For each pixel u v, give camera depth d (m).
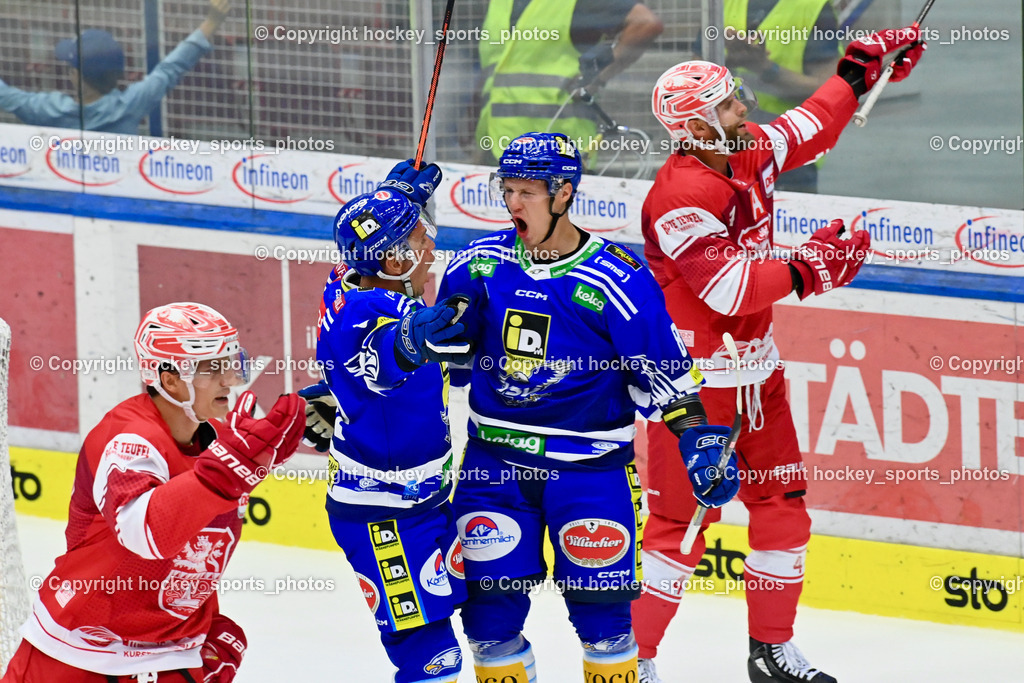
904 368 17.02
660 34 18.34
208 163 21.12
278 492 20.59
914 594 17.11
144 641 10.05
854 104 14.92
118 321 22.05
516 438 11.81
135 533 9.40
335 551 20.25
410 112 19.95
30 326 22.58
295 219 20.66
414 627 11.55
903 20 16.92
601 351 11.62
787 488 14.53
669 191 13.80
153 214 21.58
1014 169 16.30
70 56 21.80
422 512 11.58
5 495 14.74
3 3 22.11
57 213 22.19
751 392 14.23
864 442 17.31
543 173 11.25
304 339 20.75
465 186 19.56
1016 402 16.38
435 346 10.56
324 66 20.27
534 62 19.09
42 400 22.59
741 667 15.45
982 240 16.48
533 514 11.97
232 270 21.12
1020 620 16.41
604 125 18.86
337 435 11.69
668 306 14.41
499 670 12.04
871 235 17.12
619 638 12.04
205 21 20.88
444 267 19.78
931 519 17.00
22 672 10.10
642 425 18.38
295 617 17.44
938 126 16.64
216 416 10.11
